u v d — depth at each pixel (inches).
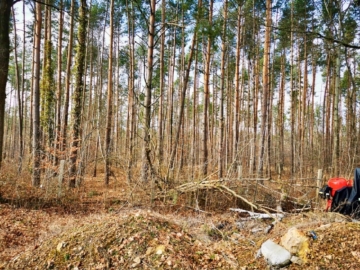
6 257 159.8
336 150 438.3
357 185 190.4
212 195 291.0
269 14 420.8
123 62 805.9
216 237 197.8
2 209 251.8
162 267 124.3
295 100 878.4
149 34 322.7
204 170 386.9
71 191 323.3
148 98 313.9
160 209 271.3
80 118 407.5
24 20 549.6
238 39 490.0
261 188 305.3
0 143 269.3
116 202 297.0
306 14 545.6
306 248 133.1
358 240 135.9
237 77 496.7
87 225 165.9
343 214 191.0
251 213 250.8
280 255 131.4
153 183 276.7
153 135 307.6
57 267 131.6
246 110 884.0
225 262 137.5
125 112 1066.7
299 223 183.8
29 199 284.5
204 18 346.6
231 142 703.7
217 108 888.9
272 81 689.6
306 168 529.7
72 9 439.5
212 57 765.9
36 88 363.9
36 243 174.9
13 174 360.5
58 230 197.3
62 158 388.5
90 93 730.8
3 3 258.1
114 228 150.8
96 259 132.0
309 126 749.3
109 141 444.1
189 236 164.7
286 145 912.3
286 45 695.1
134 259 129.5
